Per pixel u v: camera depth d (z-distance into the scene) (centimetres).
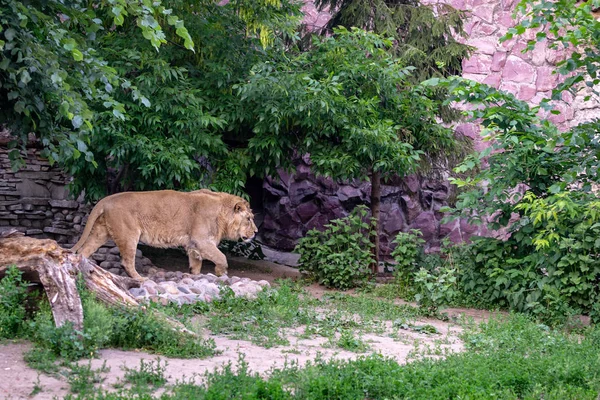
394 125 1753
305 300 1329
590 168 1296
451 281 1295
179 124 1500
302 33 2086
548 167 1393
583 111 2220
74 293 842
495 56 2334
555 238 1311
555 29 1263
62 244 1803
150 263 1673
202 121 1495
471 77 2333
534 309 1287
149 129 1518
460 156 1941
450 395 672
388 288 1566
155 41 839
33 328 825
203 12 1664
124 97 1490
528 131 1358
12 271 862
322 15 2419
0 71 924
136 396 637
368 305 1327
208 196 1443
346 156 1625
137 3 840
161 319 882
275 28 1669
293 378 713
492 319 1167
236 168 1598
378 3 1912
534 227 1366
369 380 696
